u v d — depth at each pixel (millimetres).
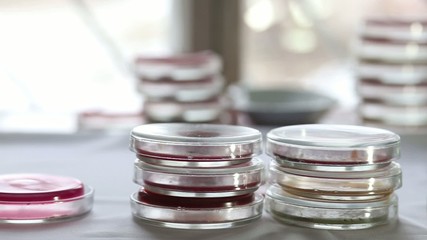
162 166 837
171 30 2232
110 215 884
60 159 1224
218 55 2217
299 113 1571
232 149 831
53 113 1742
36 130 1439
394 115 1513
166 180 832
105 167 1167
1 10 2098
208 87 1512
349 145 824
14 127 1529
